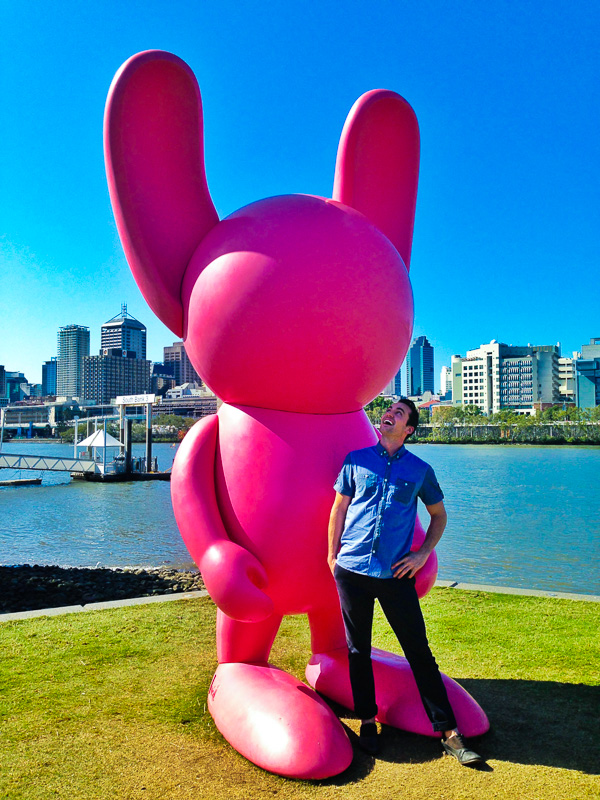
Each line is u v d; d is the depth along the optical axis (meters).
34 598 8.19
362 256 3.12
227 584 2.84
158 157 3.34
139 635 4.75
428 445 97.56
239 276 3.04
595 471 41.91
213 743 3.04
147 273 3.35
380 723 3.25
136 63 3.15
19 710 3.41
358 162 3.77
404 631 2.87
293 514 3.06
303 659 4.23
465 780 2.66
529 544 14.38
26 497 26.53
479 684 3.74
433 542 2.92
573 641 4.53
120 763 2.84
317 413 3.27
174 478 3.23
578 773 2.71
